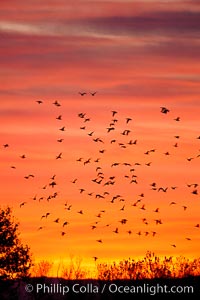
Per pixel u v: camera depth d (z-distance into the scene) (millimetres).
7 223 77188
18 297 79625
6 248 76625
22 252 77312
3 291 76438
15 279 76938
